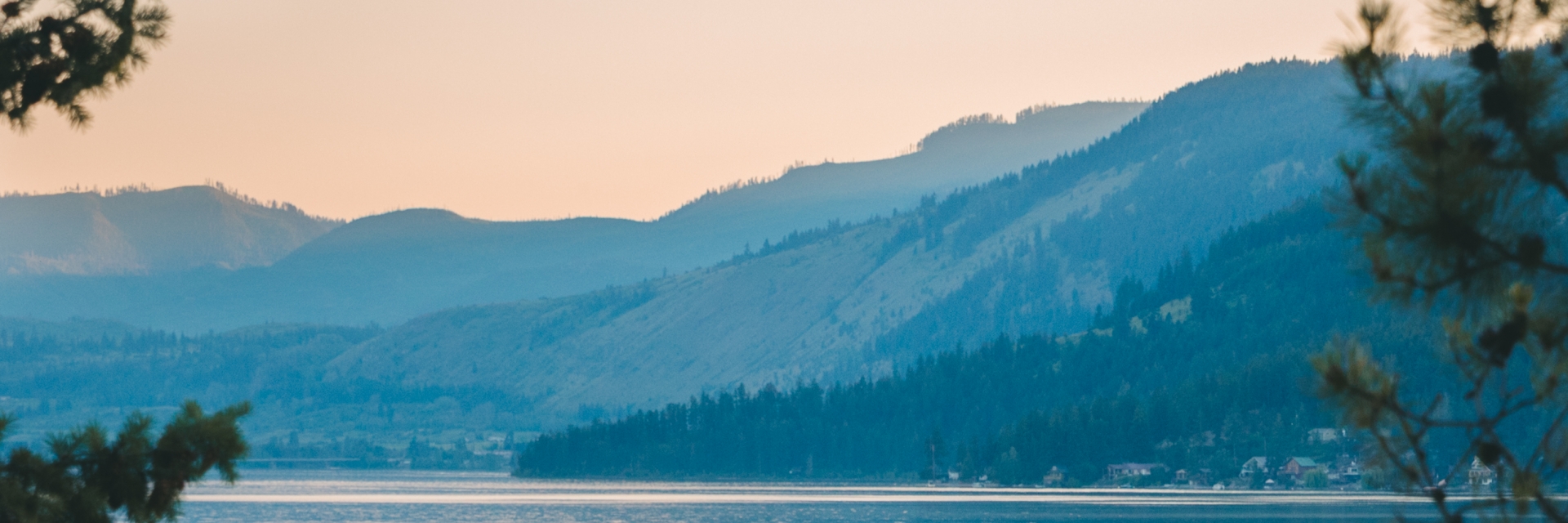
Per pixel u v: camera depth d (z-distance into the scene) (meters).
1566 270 49.88
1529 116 49.56
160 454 72.62
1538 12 50.47
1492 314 51.91
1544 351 52.00
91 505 69.44
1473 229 49.94
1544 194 50.09
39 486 69.19
